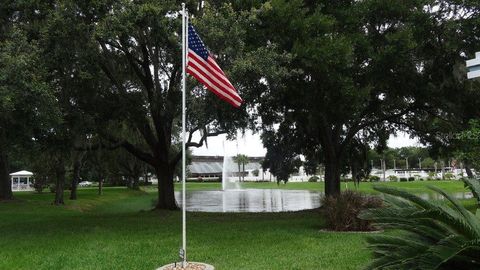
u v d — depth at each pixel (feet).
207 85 31.60
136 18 43.37
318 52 44.52
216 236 42.32
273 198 133.69
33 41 43.39
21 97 38.73
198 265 29.40
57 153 64.08
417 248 18.30
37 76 40.98
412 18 54.75
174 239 40.98
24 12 47.34
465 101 60.03
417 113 70.69
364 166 100.37
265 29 47.29
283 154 106.42
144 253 34.37
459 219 18.01
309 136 80.12
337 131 71.87
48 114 41.42
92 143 69.77
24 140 44.78
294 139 85.30
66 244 39.37
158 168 75.31
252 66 41.60
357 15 52.90
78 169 115.85
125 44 52.13
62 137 53.62
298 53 45.14
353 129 70.95
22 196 123.24
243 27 44.91
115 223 55.31
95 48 46.37
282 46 47.50
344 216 44.73
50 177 134.10
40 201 103.55
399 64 51.78
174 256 32.89
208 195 156.04
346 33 51.24
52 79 47.98
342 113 50.80
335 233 42.93
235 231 45.68
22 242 41.37
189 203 115.34
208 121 52.80
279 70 42.63
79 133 54.80
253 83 46.42
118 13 43.34
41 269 29.81
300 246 36.14
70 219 62.39
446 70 58.39
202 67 31.45
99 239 41.68
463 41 55.06
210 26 42.83
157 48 53.47
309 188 199.82
